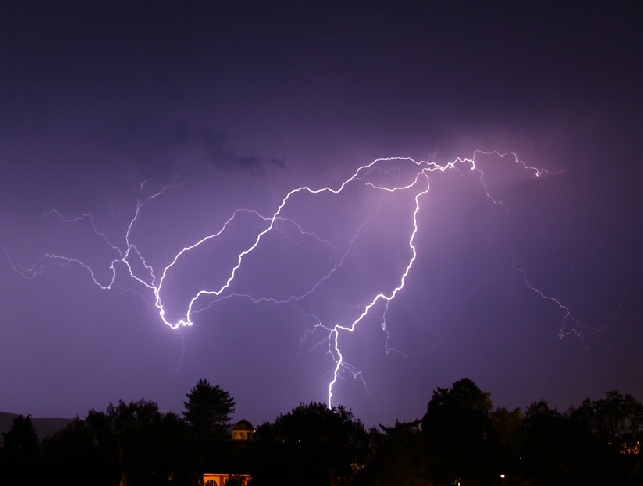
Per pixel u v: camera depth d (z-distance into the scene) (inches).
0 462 1321.4
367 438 1878.7
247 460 1834.4
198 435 3553.2
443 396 2235.5
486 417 1996.8
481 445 1883.6
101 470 1316.4
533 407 1720.0
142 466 1717.5
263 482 1635.1
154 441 1765.5
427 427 2194.9
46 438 1966.0
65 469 1309.1
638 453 1596.9
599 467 1542.8
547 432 1605.6
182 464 1776.6
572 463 1557.6
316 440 1676.9
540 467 1614.2
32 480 1256.2
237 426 3004.4
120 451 1499.8
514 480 1809.8
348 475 1742.1
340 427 1754.4
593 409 1621.6
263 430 1717.5
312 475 1656.0
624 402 1594.5
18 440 2252.7
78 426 1943.9
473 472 1861.5
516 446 1755.7
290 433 1695.4
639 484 1555.1
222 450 2319.1
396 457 1815.9
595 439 1562.5
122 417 2037.4
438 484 1913.1
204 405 3693.4
